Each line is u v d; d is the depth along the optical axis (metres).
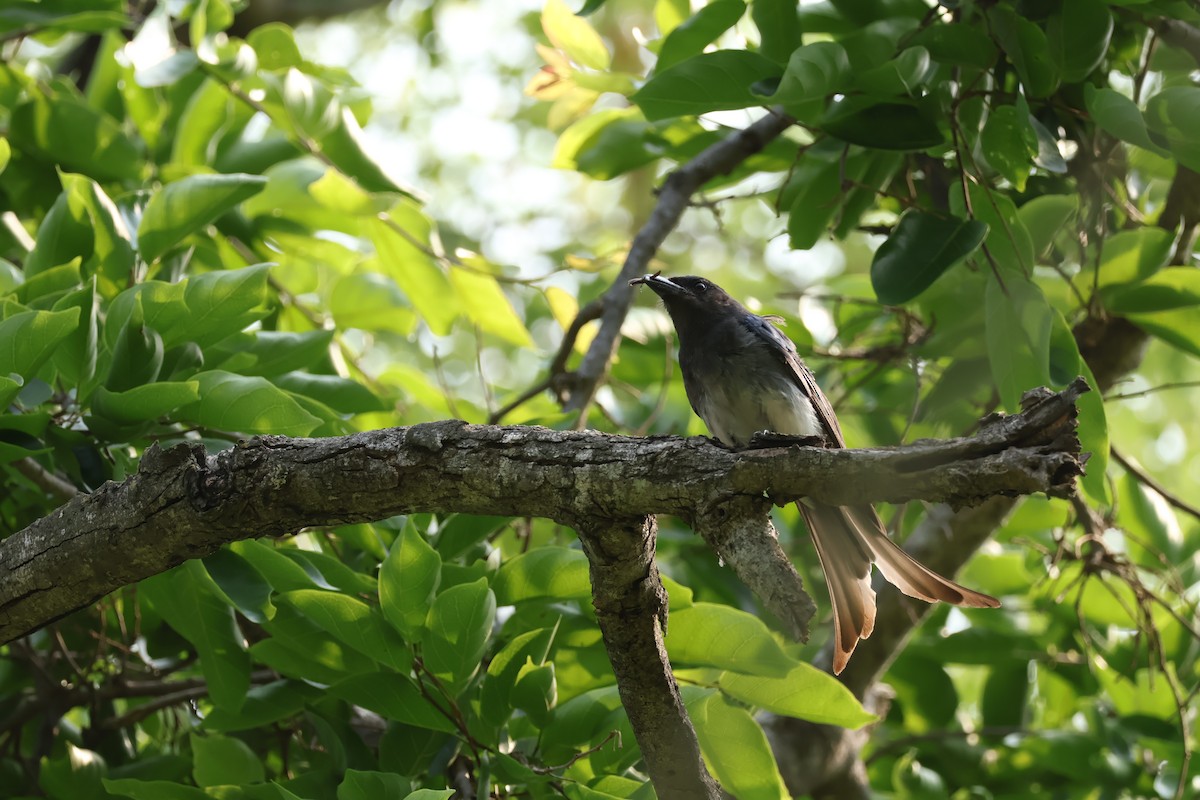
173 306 7.52
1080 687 11.62
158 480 6.05
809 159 10.78
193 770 8.69
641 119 11.27
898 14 9.35
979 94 8.50
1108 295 9.55
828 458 4.89
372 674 6.93
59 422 8.00
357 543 8.37
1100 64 9.13
